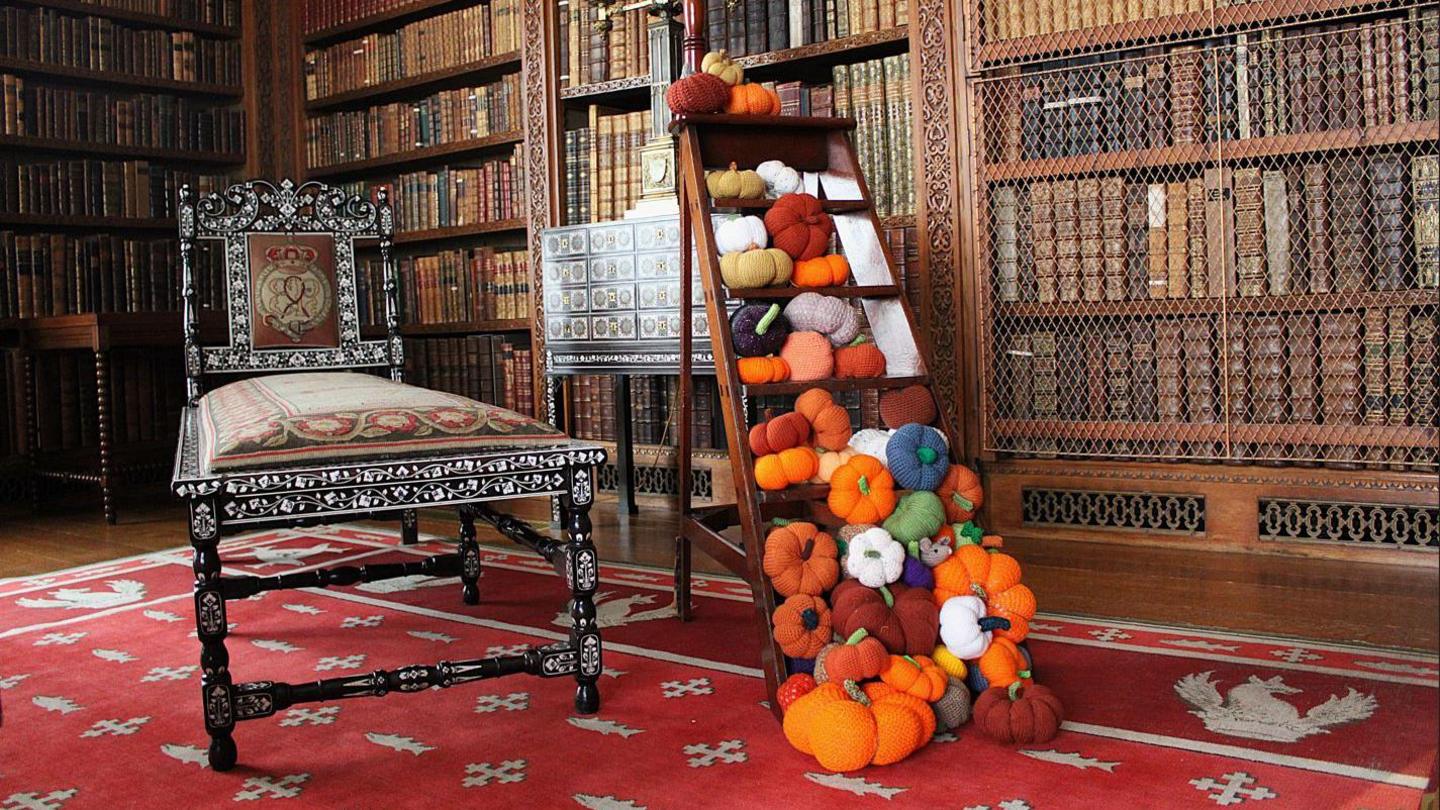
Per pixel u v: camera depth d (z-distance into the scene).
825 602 2.20
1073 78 3.82
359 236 3.84
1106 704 2.19
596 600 3.18
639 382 4.80
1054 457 3.99
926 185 4.09
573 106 5.18
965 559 2.27
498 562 3.80
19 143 5.30
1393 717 2.07
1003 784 1.83
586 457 2.26
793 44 4.39
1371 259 3.43
